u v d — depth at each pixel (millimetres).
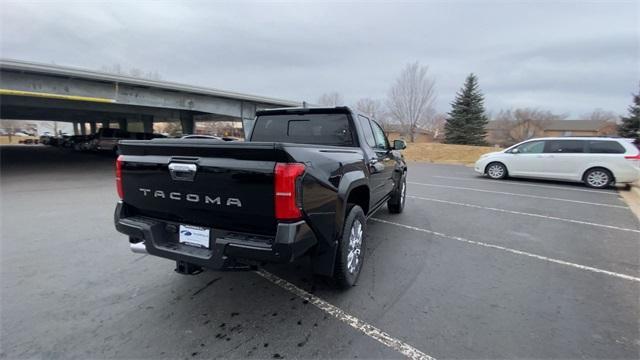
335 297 3092
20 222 5711
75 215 6258
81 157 21672
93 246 4473
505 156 12023
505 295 3133
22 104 16141
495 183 11273
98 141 24719
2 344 2371
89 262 3912
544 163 11125
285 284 3357
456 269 3750
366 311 2855
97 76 12844
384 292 3191
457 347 2369
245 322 2686
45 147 35656
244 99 18266
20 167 15320
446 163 21125
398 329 2592
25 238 4805
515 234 5121
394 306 2934
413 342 2432
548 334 2514
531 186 10531
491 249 4422
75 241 4688
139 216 2994
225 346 2385
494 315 2783
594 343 2402
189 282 3395
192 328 2600
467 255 4195
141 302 2994
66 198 8000
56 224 5590
